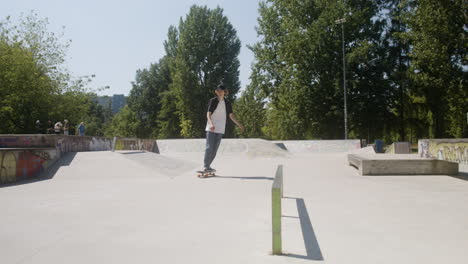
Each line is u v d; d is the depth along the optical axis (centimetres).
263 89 3297
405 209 332
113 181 606
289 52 3022
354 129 3183
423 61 2244
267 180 562
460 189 473
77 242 228
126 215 311
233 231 254
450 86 2209
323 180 589
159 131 5416
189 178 618
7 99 2397
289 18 3125
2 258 196
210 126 614
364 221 284
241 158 1302
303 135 3494
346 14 2947
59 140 855
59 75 2725
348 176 654
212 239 233
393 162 678
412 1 2395
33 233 251
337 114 2923
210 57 4231
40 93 2523
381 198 400
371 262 186
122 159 799
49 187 534
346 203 368
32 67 2466
